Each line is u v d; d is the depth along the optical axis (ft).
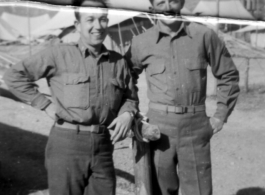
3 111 12.84
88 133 8.07
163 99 9.19
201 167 9.30
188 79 9.14
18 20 16.03
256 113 14.07
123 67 8.48
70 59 8.09
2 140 11.75
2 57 12.32
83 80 7.98
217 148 12.80
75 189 8.11
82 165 8.07
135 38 9.48
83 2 9.64
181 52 9.17
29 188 10.33
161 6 9.72
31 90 8.16
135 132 8.80
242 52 16.05
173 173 9.41
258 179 11.84
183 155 9.25
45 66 8.06
